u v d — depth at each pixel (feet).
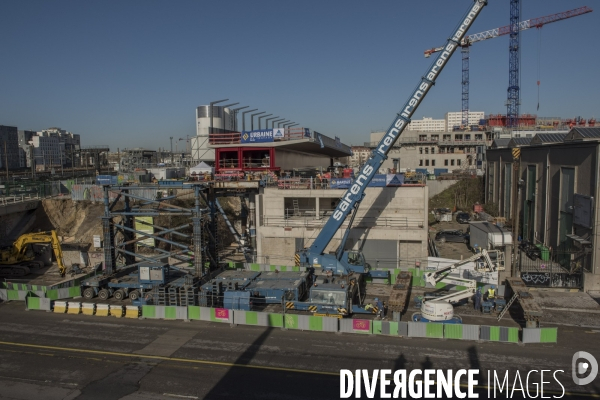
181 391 62.90
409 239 129.70
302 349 76.95
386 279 119.34
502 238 135.23
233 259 150.61
